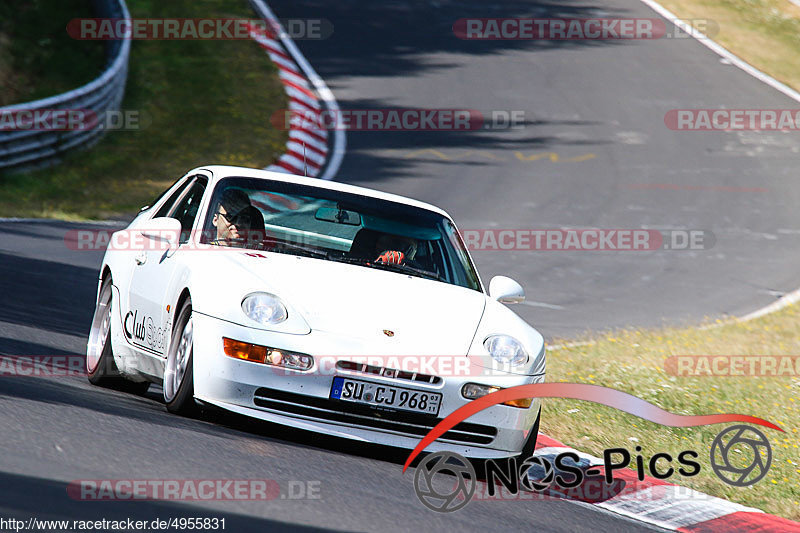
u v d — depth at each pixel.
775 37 138.38
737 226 77.75
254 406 19.67
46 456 15.77
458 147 91.31
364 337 20.08
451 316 21.61
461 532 15.91
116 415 19.72
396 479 18.92
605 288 57.91
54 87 89.56
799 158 99.06
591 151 94.44
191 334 20.38
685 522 21.09
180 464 16.67
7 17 98.31
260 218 23.81
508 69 114.50
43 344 28.77
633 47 126.94
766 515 22.22
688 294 58.69
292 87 101.25
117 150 79.88
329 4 127.81
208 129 88.19
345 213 24.67
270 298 20.33
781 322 52.25
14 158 68.56
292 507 15.30
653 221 76.75
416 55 115.62
